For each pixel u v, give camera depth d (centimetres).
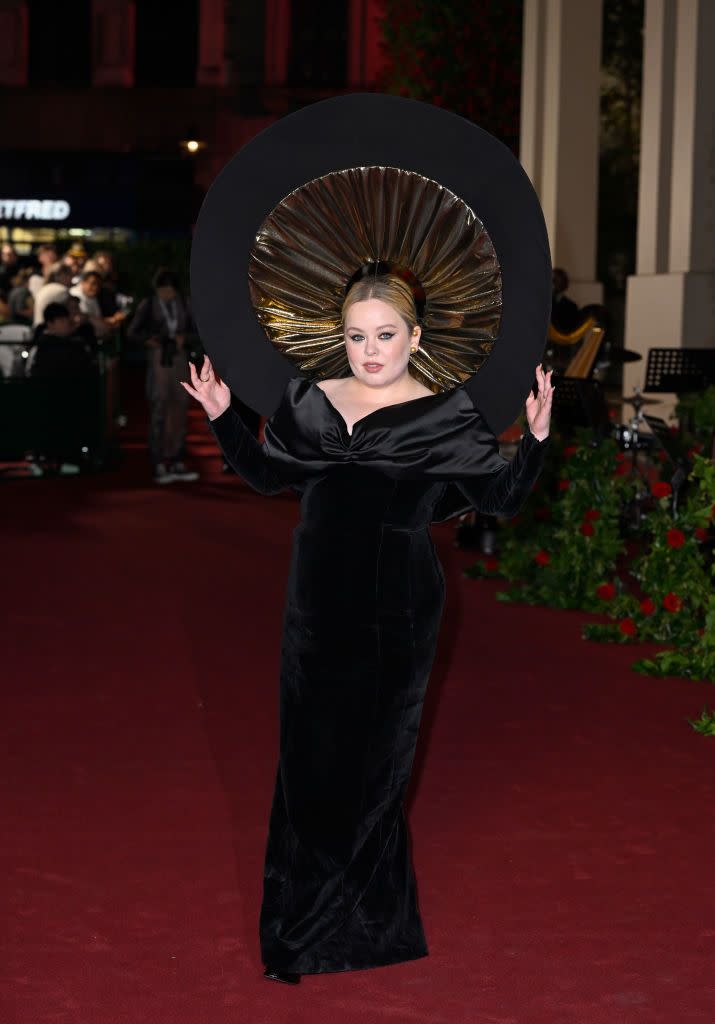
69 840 536
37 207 4056
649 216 1603
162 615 912
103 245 3894
